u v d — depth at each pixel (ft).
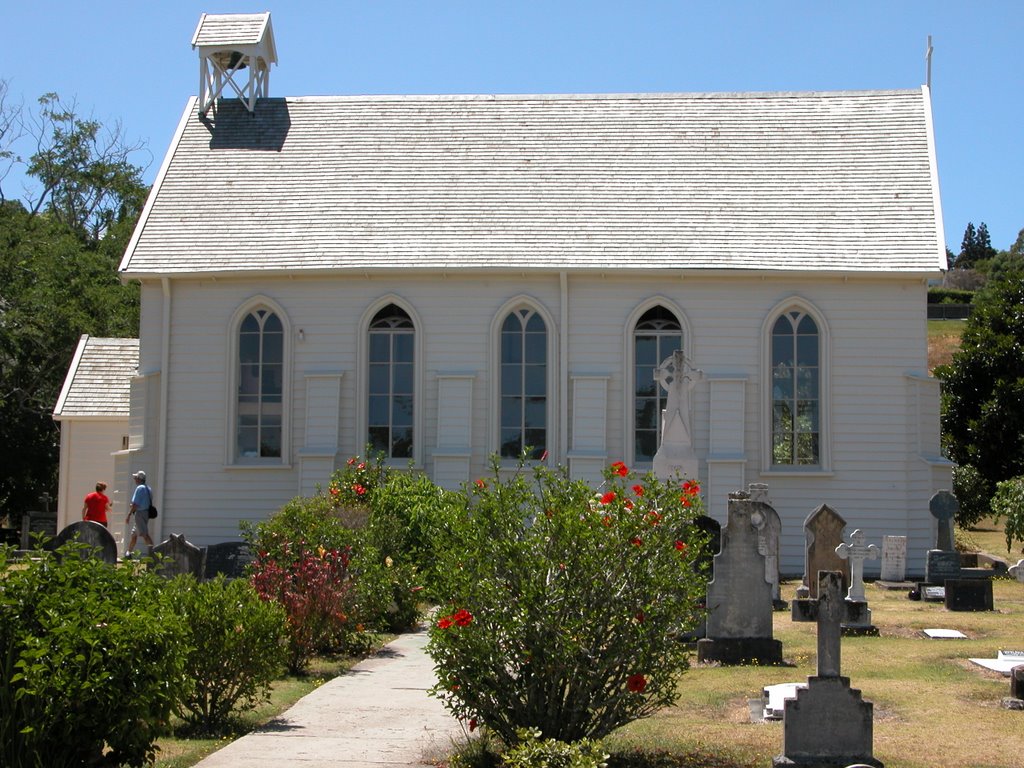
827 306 112.27
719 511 110.01
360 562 71.20
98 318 192.95
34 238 196.95
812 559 85.46
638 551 41.19
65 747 34.94
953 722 46.60
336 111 130.62
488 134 126.93
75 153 255.29
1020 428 153.28
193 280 116.98
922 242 113.19
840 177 119.85
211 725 47.42
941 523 89.10
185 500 115.75
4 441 171.12
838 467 111.14
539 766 37.22
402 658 64.85
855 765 37.52
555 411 113.29
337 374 114.73
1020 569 60.03
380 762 41.65
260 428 116.37
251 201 122.01
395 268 114.11
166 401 116.57
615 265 112.88
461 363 114.73
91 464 135.54
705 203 118.52
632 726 46.93
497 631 41.01
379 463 101.71
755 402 112.06
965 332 163.63
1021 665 53.31
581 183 121.29
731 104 127.85
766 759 41.63
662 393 113.39
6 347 170.60
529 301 114.21
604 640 40.91
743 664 60.70
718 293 113.09
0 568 36.19
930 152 120.57
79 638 34.65
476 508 43.57
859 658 61.11
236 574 87.45
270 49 134.21
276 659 50.19
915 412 110.63
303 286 116.16
